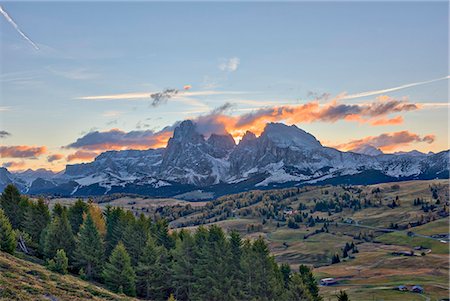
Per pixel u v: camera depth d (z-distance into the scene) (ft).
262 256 333.21
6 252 299.99
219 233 353.51
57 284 232.12
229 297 326.44
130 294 314.35
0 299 174.29
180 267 346.95
